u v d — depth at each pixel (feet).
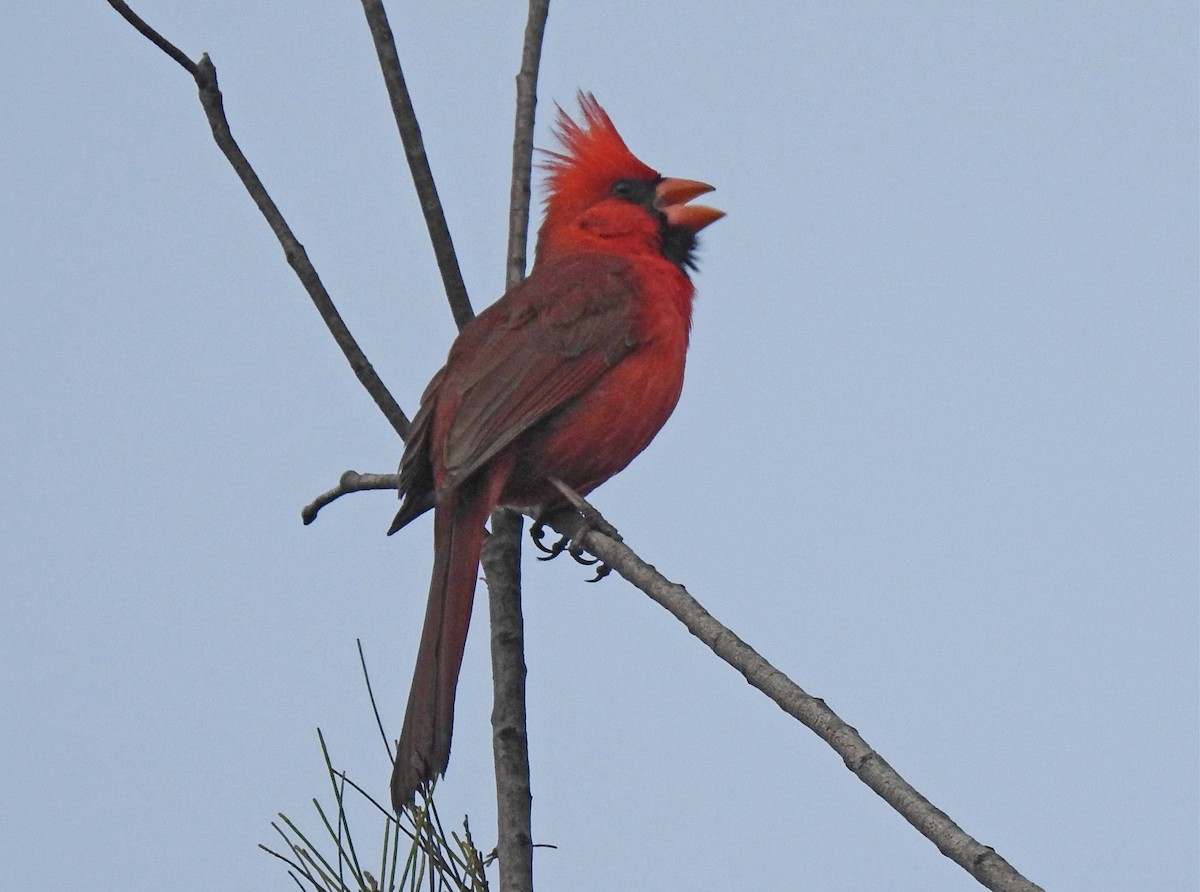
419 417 27.20
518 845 21.83
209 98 25.91
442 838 17.33
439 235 28.04
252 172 26.66
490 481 26.12
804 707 16.51
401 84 27.30
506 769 22.72
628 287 28.35
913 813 14.88
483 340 27.45
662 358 28.07
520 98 30.81
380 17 27.02
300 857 17.02
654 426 28.37
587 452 27.27
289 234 27.04
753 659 17.40
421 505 27.45
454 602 24.08
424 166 27.76
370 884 16.94
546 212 31.91
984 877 14.05
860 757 15.65
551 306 27.61
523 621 24.68
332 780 17.08
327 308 27.40
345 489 28.48
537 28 30.83
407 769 18.61
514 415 26.48
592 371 27.27
